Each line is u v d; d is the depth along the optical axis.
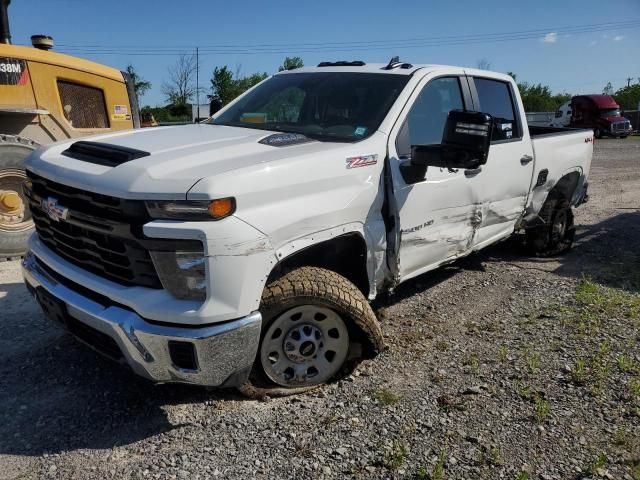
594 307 5.02
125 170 3.03
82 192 3.14
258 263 3.03
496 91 5.30
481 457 2.95
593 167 16.95
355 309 3.53
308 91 4.50
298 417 3.31
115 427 3.22
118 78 7.39
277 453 2.99
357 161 3.62
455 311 4.96
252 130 4.16
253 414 3.34
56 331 4.40
